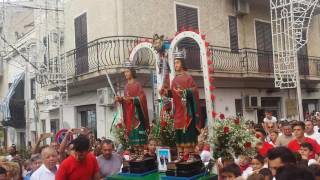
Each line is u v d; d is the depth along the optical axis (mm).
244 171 6422
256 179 4066
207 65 6793
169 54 7410
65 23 17203
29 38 20266
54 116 18656
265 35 18984
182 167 5914
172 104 6738
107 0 14797
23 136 22594
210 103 6684
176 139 6430
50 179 6188
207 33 16719
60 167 5711
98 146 9328
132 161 6652
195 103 6121
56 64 16469
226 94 17297
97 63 14234
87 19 15812
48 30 17438
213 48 16531
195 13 16469
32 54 19312
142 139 6930
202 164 6152
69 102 17328
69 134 8078
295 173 2662
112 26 14539
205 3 16859
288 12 16672
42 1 18062
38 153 7910
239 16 18016
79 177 5695
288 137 8125
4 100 22016
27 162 8312
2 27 20891
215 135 6430
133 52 8227
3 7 18906
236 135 6348
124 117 7078
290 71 16281
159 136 6867
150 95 14742
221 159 6293
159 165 6625
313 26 21531
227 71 16516
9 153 11383
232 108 17422
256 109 18531
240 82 17906
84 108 16375
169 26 15648
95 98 15641
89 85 15938
